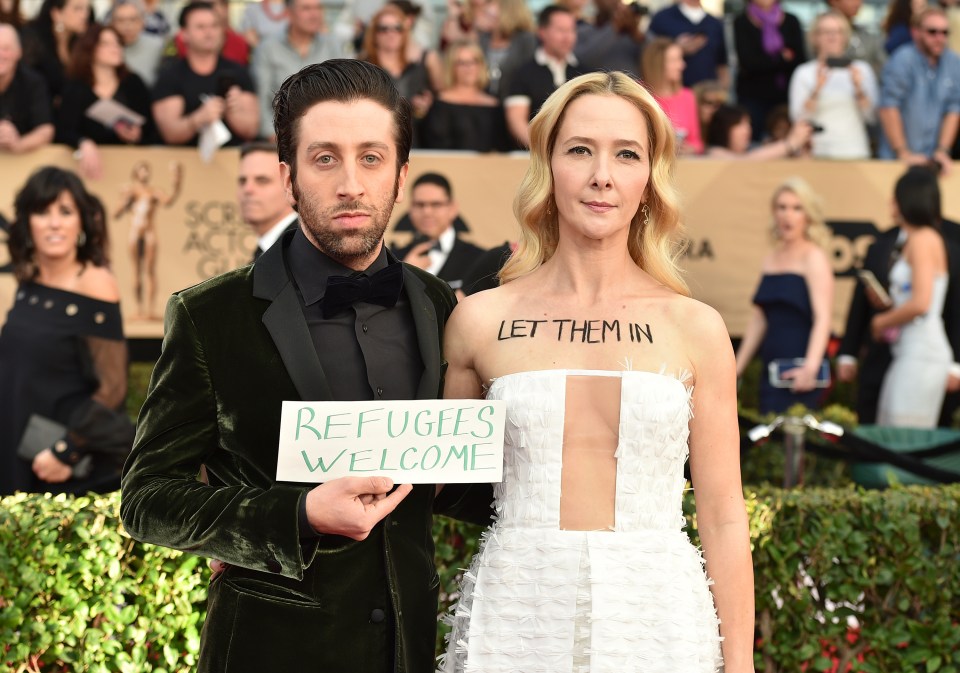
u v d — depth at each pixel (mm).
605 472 2465
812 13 8820
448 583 3527
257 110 6699
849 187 7027
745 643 2479
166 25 7336
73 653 3289
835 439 4574
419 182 5805
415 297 2469
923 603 3656
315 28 6812
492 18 7391
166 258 6578
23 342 4832
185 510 2242
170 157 6555
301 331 2350
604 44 7035
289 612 2297
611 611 2375
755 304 6641
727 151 7113
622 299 2570
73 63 6449
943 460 5922
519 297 2607
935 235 6605
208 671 2332
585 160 2494
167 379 2344
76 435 4789
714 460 2529
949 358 6645
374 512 2156
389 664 2342
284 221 4859
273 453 2330
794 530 3625
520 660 2404
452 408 2322
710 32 7535
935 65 7234
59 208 4883
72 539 3295
